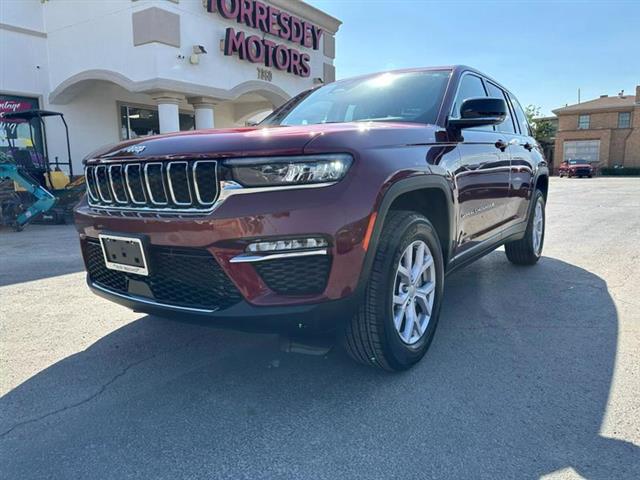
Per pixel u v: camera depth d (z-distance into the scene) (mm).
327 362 3029
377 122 3045
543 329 3561
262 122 3975
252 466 2062
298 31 14820
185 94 11797
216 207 2330
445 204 3111
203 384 2777
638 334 3451
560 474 1982
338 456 2119
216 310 2393
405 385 2727
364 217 2354
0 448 2199
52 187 10914
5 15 11906
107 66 11617
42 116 11680
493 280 4941
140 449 2184
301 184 2283
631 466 2023
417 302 3000
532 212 5211
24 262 6156
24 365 3049
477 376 2828
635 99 44500
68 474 2021
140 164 2570
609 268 5434
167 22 11000
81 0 11789
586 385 2711
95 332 3602
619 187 22875
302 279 2332
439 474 1995
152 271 2553
